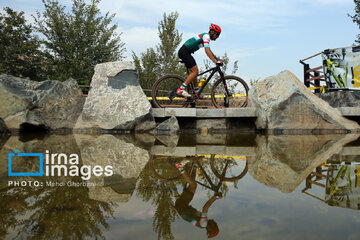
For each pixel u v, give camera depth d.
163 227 0.72
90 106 5.28
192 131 5.76
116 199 0.98
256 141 3.62
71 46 11.59
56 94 5.11
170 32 11.98
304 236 0.65
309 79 7.67
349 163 1.84
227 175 1.45
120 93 5.40
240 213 0.83
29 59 10.91
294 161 1.95
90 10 12.11
